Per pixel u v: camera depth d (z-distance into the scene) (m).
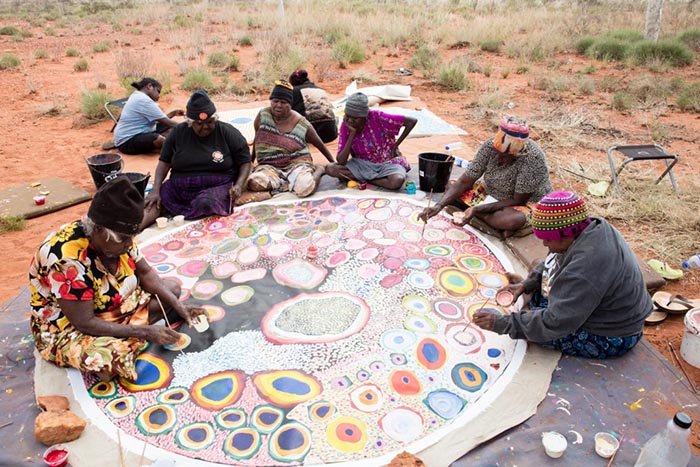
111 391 2.94
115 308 3.03
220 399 2.89
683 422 2.22
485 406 2.82
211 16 24.41
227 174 5.20
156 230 4.75
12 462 2.46
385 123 5.42
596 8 23.22
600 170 6.46
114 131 7.66
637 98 10.16
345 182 5.75
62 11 30.28
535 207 2.98
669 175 6.05
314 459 2.54
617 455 2.53
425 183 5.43
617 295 2.90
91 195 5.87
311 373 3.08
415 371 3.09
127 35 19.61
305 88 7.46
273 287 3.91
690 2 21.78
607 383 2.97
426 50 13.84
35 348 3.23
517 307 3.69
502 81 11.76
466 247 4.48
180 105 9.32
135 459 2.52
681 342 3.46
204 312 3.45
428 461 2.51
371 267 4.18
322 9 22.53
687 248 4.80
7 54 14.02
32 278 2.85
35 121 8.93
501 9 23.62
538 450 2.57
